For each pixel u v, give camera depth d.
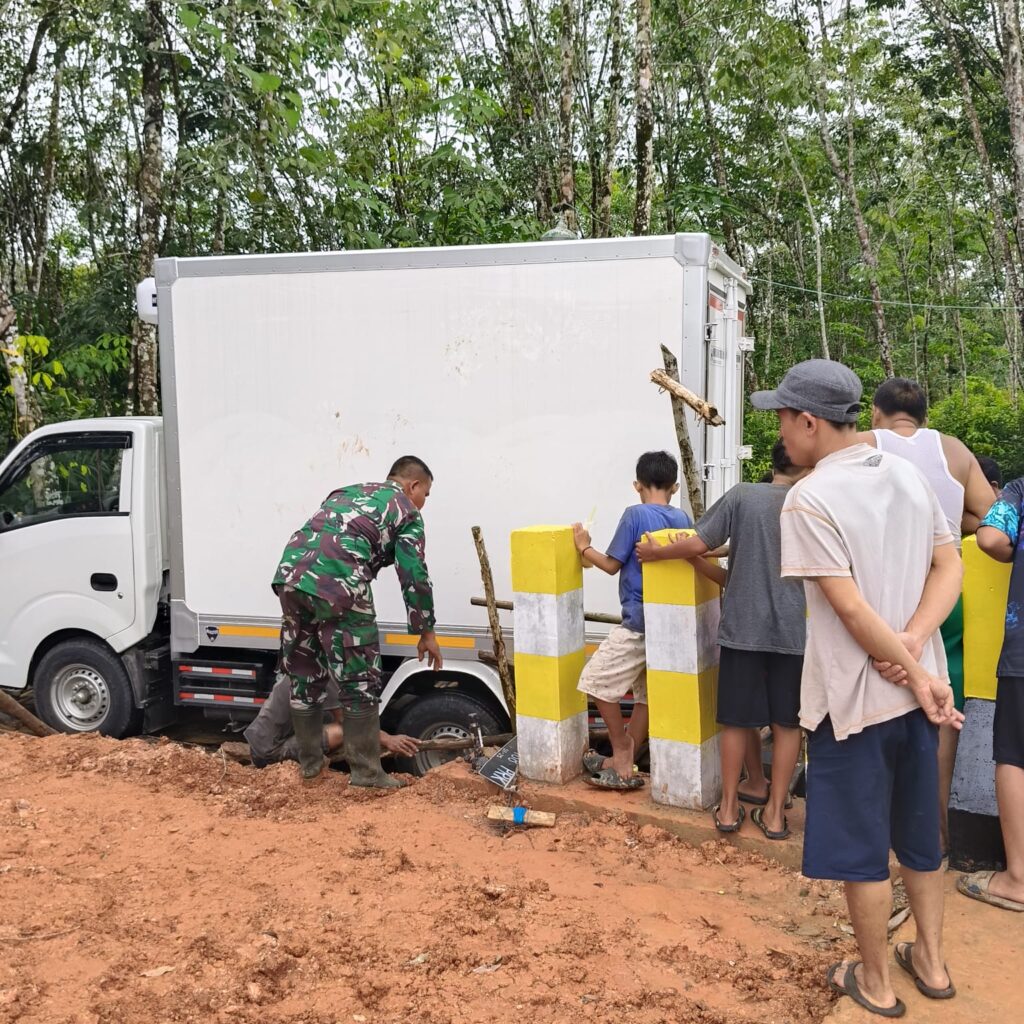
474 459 5.59
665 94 18.16
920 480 2.66
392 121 12.53
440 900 3.58
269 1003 2.91
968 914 3.31
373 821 4.43
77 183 14.73
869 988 2.75
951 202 27.27
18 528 6.77
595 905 3.53
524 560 4.57
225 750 6.09
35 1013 2.82
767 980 3.02
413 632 4.91
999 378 34.72
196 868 3.91
